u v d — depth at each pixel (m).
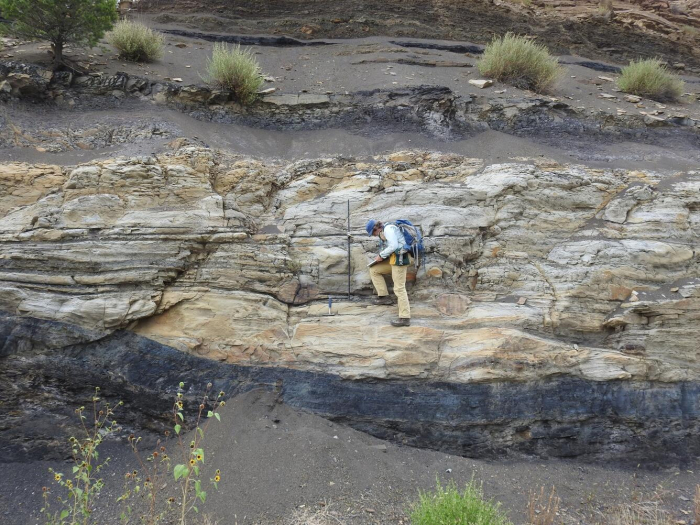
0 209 6.13
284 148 8.20
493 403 5.93
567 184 7.09
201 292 6.01
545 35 13.94
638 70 11.10
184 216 6.20
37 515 4.86
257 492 4.96
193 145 7.21
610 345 6.31
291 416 5.72
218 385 5.82
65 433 5.57
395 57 11.13
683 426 6.08
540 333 6.27
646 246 6.63
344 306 6.25
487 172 7.27
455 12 13.77
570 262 6.61
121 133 7.52
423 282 6.37
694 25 17.05
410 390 5.92
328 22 12.92
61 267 5.78
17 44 9.24
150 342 5.82
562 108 9.49
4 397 5.54
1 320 5.54
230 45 11.76
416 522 4.41
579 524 4.95
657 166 8.01
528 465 5.79
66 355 5.66
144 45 9.68
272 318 6.05
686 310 6.25
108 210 6.11
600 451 6.00
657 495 5.41
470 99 9.33
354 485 5.12
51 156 6.89
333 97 9.18
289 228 6.67
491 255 6.68
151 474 5.20
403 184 7.10
